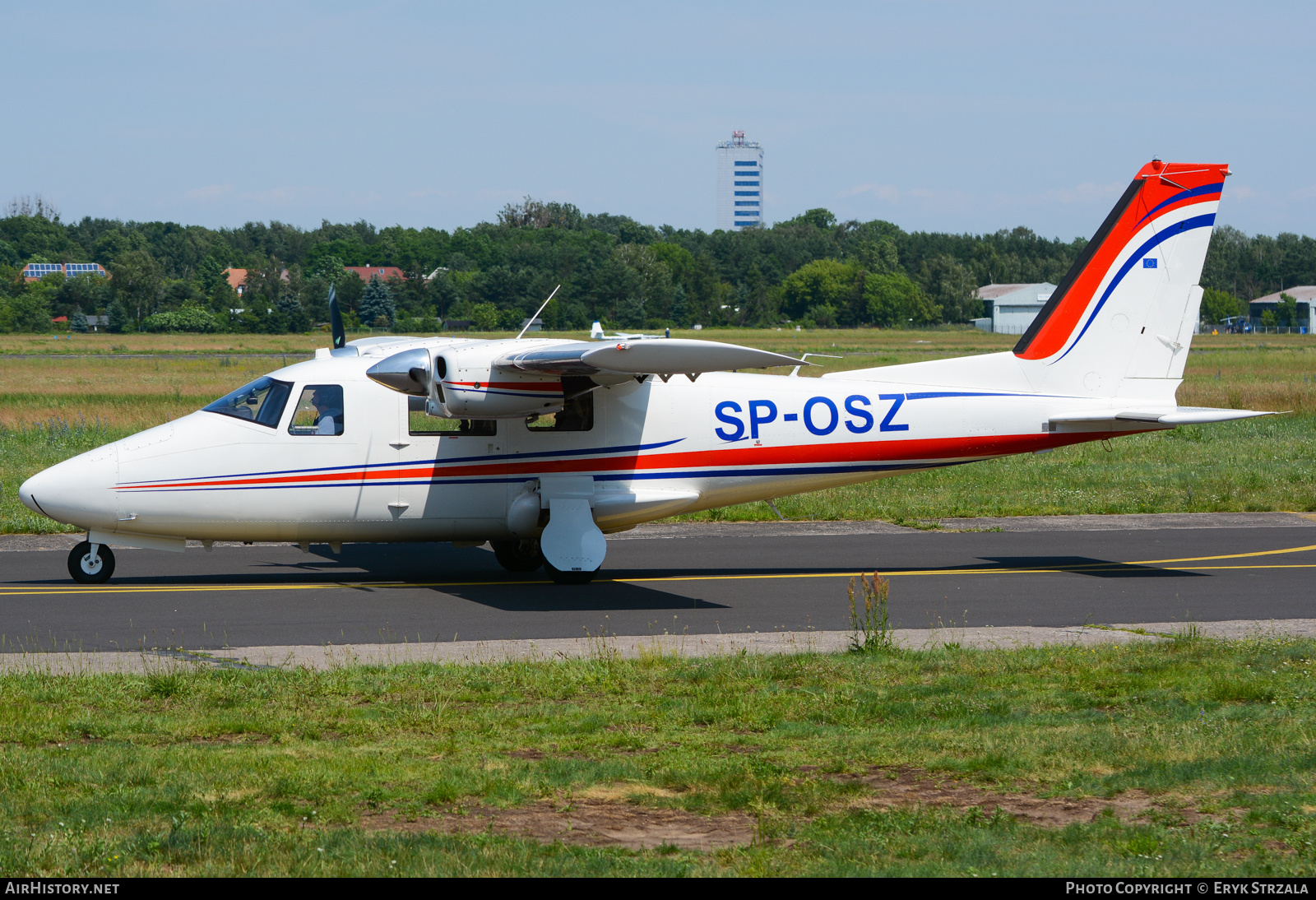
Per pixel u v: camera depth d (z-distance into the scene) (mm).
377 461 54688
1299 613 49906
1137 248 61688
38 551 63250
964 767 28484
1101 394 62125
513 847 23109
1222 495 85000
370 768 27969
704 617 48844
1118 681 37125
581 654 41438
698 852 23094
